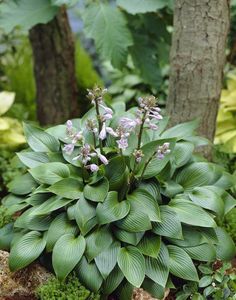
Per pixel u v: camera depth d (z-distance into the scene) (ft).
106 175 4.62
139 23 6.55
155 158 4.71
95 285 4.37
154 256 4.38
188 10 5.36
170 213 4.55
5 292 4.57
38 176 4.64
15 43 8.11
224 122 6.77
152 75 6.71
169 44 6.62
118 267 4.45
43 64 7.16
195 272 4.46
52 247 4.47
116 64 6.03
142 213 4.45
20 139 6.51
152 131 5.10
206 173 4.99
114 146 4.83
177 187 4.83
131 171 4.71
